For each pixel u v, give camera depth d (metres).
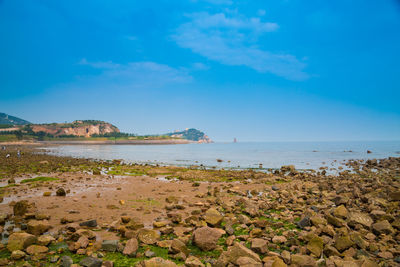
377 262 7.07
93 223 10.20
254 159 62.94
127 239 8.78
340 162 52.41
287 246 8.27
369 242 8.54
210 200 15.40
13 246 7.61
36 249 7.55
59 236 8.84
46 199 15.56
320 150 113.75
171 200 15.44
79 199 15.79
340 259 7.06
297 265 6.56
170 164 49.84
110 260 7.16
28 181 22.67
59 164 42.25
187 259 6.93
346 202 14.22
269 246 8.21
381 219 10.62
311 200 15.58
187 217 11.70
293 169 36.22
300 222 10.42
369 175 30.27
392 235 9.05
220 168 41.59
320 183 23.09
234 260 6.85
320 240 7.84
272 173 34.25
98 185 21.58
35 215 11.24
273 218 11.80
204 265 6.74
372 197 15.38
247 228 10.21
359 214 10.82
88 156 77.88
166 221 11.09
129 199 16.05
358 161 52.91
